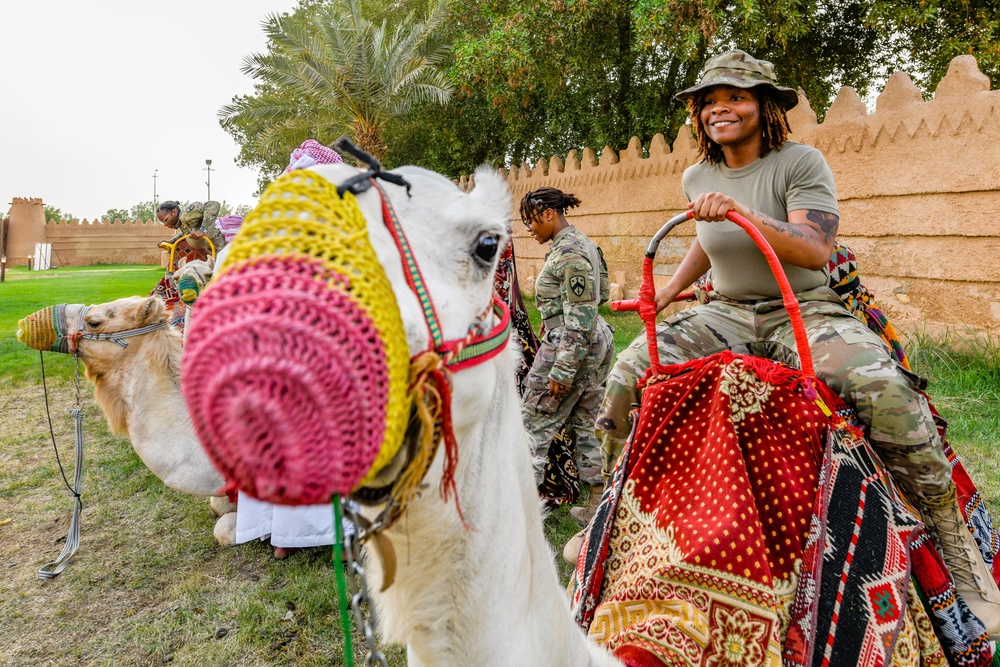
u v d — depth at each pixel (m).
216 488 4.34
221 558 4.35
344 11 20.08
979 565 2.39
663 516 2.08
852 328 2.38
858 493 2.01
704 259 3.12
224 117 19.73
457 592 1.32
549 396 4.41
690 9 11.29
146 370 4.29
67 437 6.86
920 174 8.14
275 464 0.78
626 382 2.70
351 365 0.81
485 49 13.95
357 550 1.08
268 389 0.75
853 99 8.99
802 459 2.01
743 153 2.73
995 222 7.46
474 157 20.59
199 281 5.87
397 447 0.95
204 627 3.66
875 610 1.89
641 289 2.33
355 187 1.09
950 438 5.59
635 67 16.05
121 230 42.72
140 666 3.38
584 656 1.62
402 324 0.97
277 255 0.85
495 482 1.35
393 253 1.08
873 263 8.79
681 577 1.90
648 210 13.08
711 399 2.14
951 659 2.18
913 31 13.73
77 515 4.48
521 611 1.40
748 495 1.94
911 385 2.26
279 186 0.98
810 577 1.88
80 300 17.12
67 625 3.70
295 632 3.60
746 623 1.80
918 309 8.32
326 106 18.91
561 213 4.54
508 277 4.74
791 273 2.60
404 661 3.39
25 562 4.37
